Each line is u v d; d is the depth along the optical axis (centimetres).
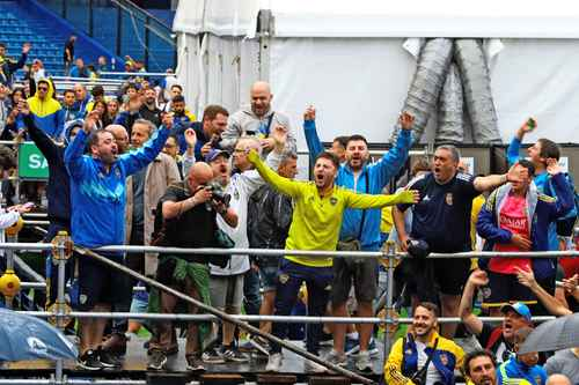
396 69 3450
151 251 2291
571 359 2156
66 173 2416
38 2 6706
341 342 2381
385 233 2836
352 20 3416
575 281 2352
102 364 2320
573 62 3500
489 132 3450
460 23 3453
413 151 3381
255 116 2689
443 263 2400
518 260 2395
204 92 3603
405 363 2219
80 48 6419
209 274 2341
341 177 2439
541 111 3497
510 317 2209
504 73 3488
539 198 2411
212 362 2380
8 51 6631
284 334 2397
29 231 3114
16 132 3691
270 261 2434
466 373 2119
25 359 1955
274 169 2470
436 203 2383
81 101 3838
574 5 3488
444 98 3453
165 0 7406
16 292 2320
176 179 2558
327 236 2336
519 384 2152
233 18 3484
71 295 2384
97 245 2289
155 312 2333
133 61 5716
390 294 2342
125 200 2375
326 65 3431
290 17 3397
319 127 3434
